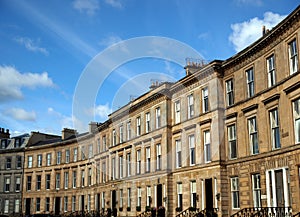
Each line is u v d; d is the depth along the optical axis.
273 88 23.75
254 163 25.08
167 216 30.72
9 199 61.75
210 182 28.53
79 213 46.81
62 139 58.06
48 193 57.03
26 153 62.38
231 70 28.34
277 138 23.47
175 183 31.53
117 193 38.12
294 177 21.19
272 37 23.97
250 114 26.00
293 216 19.11
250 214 23.69
